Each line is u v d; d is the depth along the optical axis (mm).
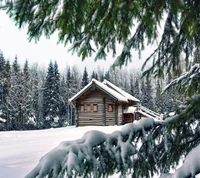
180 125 2408
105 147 2129
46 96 43875
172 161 2477
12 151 9367
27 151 9172
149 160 2361
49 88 43969
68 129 20688
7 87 39625
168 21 2777
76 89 53406
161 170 2467
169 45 3084
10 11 1570
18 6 1554
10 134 18328
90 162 1979
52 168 1853
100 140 2133
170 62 3178
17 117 41156
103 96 22766
